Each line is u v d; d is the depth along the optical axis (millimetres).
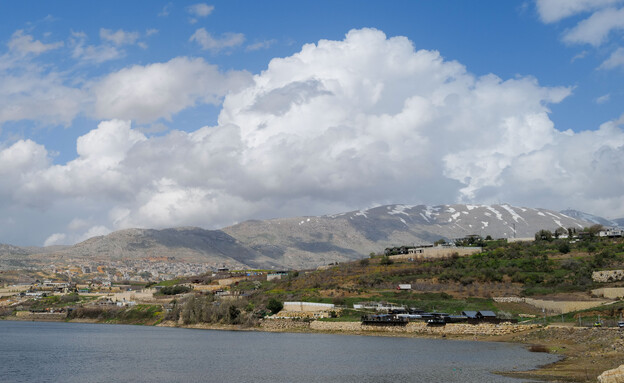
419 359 153125
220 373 136500
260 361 156750
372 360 153625
